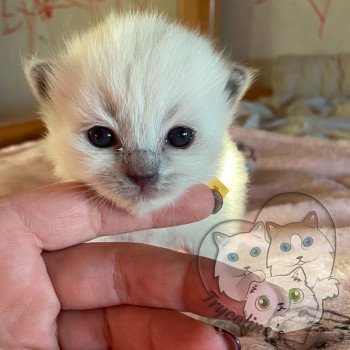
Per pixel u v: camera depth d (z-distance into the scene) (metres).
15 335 0.09
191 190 0.11
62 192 0.10
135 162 0.10
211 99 0.12
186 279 0.09
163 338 0.09
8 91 0.28
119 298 0.10
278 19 0.29
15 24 0.27
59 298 0.10
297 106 0.27
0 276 0.09
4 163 0.21
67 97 0.11
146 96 0.10
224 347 0.08
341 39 0.28
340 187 0.18
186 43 0.12
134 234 0.13
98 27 0.13
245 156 0.20
